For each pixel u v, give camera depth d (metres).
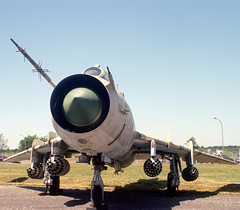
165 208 8.89
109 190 13.55
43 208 8.70
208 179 18.75
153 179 19.00
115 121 7.41
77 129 7.13
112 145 8.08
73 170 26.72
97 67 8.97
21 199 10.44
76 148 7.93
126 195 11.90
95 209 8.02
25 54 8.75
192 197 11.30
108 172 24.64
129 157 12.02
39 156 12.16
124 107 8.04
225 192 12.54
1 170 26.27
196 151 13.45
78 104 6.61
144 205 9.44
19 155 15.38
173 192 11.68
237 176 21.11
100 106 6.99
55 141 9.32
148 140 10.62
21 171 25.36
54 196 11.30
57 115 7.22
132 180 17.78
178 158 12.81
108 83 7.66
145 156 14.72
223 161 15.86
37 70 8.83
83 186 14.94
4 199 10.39
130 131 8.98
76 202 9.89
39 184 15.48
